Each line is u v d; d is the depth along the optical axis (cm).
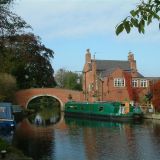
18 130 5603
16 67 9900
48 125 6450
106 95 9512
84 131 5394
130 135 4812
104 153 3516
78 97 10244
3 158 2361
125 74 9525
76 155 3428
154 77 9669
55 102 13425
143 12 720
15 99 9512
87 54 10788
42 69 10719
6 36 3694
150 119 7338
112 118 7575
